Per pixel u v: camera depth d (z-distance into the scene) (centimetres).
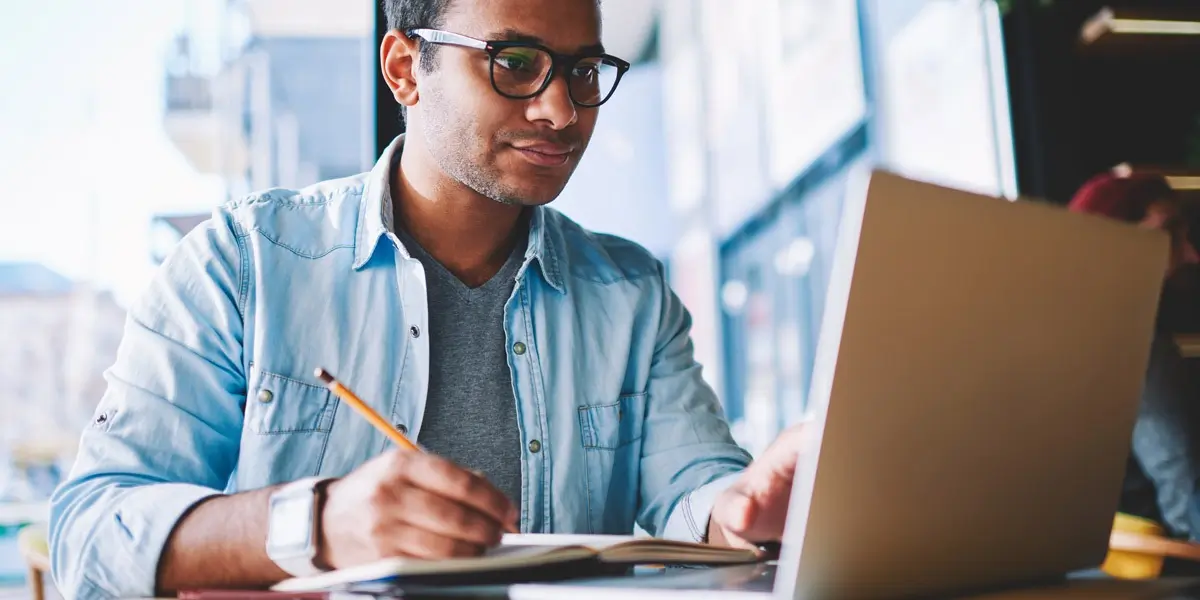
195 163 336
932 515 66
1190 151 345
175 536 77
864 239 59
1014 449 72
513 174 112
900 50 479
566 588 61
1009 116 351
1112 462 84
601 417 128
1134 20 316
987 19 360
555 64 110
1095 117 346
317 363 114
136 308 108
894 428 62
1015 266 69
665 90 676
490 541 69
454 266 125
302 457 112
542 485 122
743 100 692
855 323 59
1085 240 75
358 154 286
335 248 119
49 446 344
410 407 117
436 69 113
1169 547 140
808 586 59
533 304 127
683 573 77
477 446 120
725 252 714
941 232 63
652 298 138
